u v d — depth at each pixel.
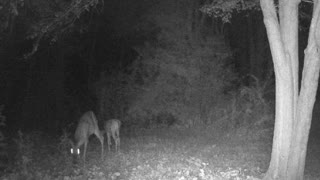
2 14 15.68
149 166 14.33
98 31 27.03
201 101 23.81
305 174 14.66
